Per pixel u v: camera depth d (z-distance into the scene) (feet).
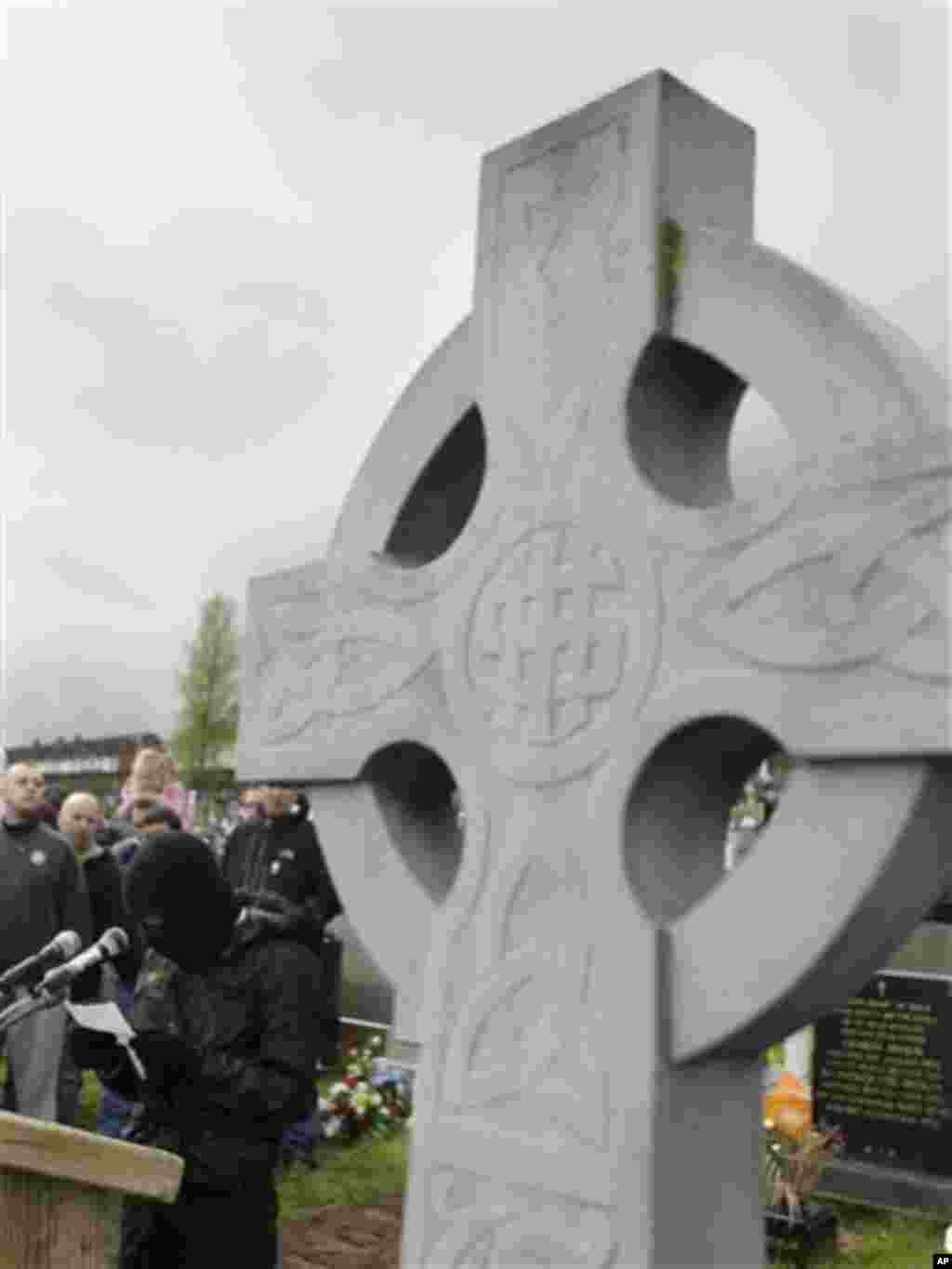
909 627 6.45
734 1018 7.07
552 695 8.09
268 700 10.29
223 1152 8.79
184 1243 8.80
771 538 7.06
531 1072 7.87
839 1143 17.80
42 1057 16.31
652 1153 7.20
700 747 7.62
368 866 9.43
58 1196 5.04
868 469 6.71
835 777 6.81
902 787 6.53
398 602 9.32
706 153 8.27
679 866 7.90
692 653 7.36
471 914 8.39
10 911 16.11
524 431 8.54
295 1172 18.16
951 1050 17.16
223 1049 8.99
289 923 9.29
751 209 8.62
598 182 8.30
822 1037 18.33
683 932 7.34
